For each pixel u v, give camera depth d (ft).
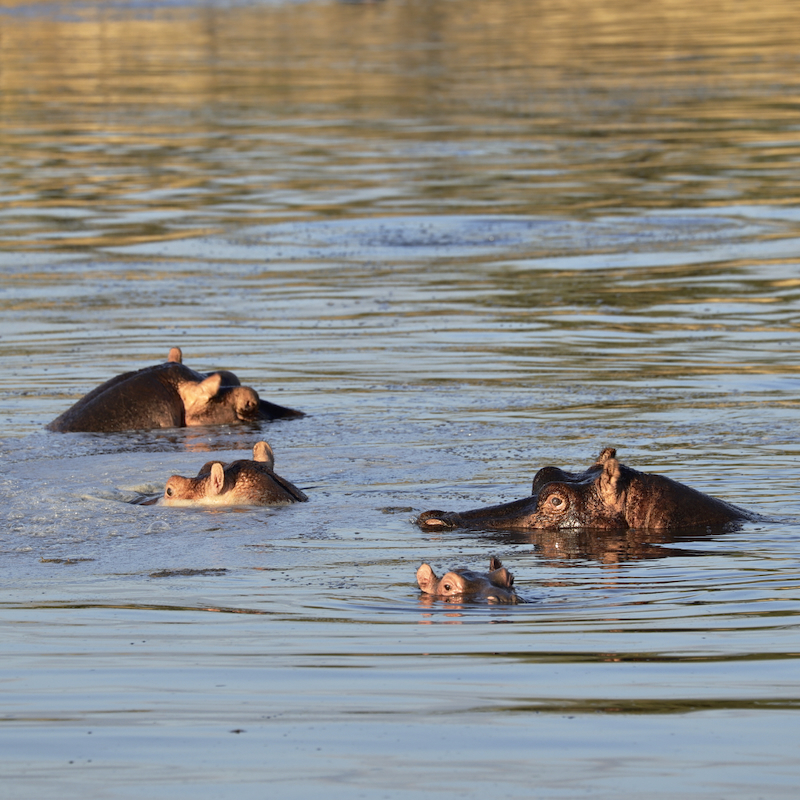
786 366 194.08
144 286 261.85
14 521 124.57
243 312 238.27
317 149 436.35
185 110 534.78
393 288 256.11
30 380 194.08
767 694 79.25
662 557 112.88
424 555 113.91
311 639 90.94
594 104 520.42
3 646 90.22
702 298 242.99
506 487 136.36
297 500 133.39
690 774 68.64
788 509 127.13
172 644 90.17
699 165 390.83
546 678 82.48
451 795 66.54
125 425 170.09
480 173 386.93
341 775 68.90
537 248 291.17
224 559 112.06
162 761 71.00
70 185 379.35
